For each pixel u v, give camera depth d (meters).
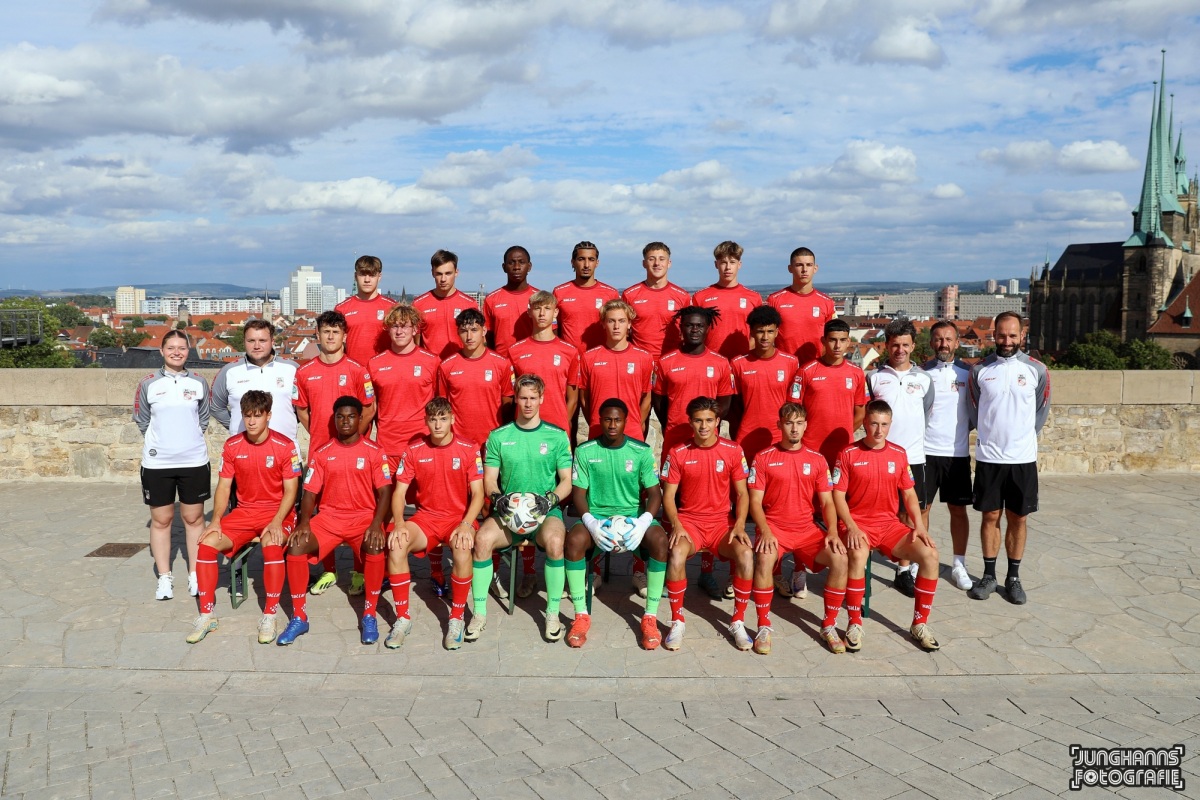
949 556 7.18
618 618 5.78
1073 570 6.73
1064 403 10.07
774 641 5.38
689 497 5.71
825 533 5.58
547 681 4.79
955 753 3.97
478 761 3.90
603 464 5.64
